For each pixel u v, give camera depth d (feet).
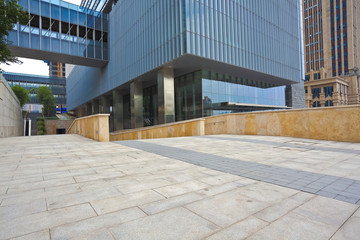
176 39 67.36
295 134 38.32
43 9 93.76
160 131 56.24
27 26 89.45
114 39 108.47
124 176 14.07
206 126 56.18
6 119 64.64
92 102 151.64
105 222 7.79
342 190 11.38
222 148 26.66
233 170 15.71
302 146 27.91
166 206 9.27
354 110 30.91
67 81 216.95
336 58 262.06
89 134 41.27
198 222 7.84
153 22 78.48
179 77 94.17
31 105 266.36
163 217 8.22
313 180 13.17
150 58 80.53
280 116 40.63
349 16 253.44
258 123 44.16
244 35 83.71
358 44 273.54
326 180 13.16
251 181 13.05
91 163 18.12
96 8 111.45
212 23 72.18
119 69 103.55
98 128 35.29
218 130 52.60
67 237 6.74
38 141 36.63
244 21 84.38
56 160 19.40
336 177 13.80
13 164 17.67
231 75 94.43
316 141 32.73
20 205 9.27
